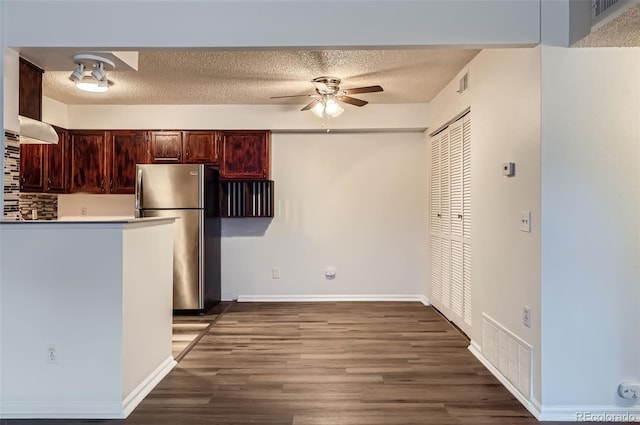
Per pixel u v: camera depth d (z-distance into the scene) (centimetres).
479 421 240
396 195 544
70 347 245
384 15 257
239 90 449
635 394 240
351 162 545
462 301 401
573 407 242
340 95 404
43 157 473
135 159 509
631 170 242
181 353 349
